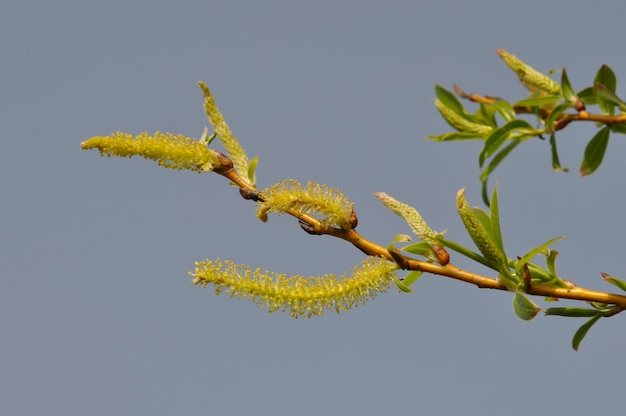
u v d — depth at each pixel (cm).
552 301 73
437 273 70
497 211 70
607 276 71
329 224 71
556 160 78
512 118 78
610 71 76
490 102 79
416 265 70
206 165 71
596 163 77
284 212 71
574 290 70
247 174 71
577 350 71
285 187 71
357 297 70
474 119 79
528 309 69
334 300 70
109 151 71
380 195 71
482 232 69
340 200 71
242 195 71
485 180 78
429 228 70
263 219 71
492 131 77
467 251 70
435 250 70
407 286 71
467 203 69
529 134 77
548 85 77
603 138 77
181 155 71
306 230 71
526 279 70
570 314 71
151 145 71
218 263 70
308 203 71
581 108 76
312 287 70
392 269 70
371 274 70
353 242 71
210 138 72
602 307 71
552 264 70
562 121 77
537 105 77
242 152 72
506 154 77
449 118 79
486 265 70
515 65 77
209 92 72
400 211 71
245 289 70
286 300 70
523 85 78
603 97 76
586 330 71
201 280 70
